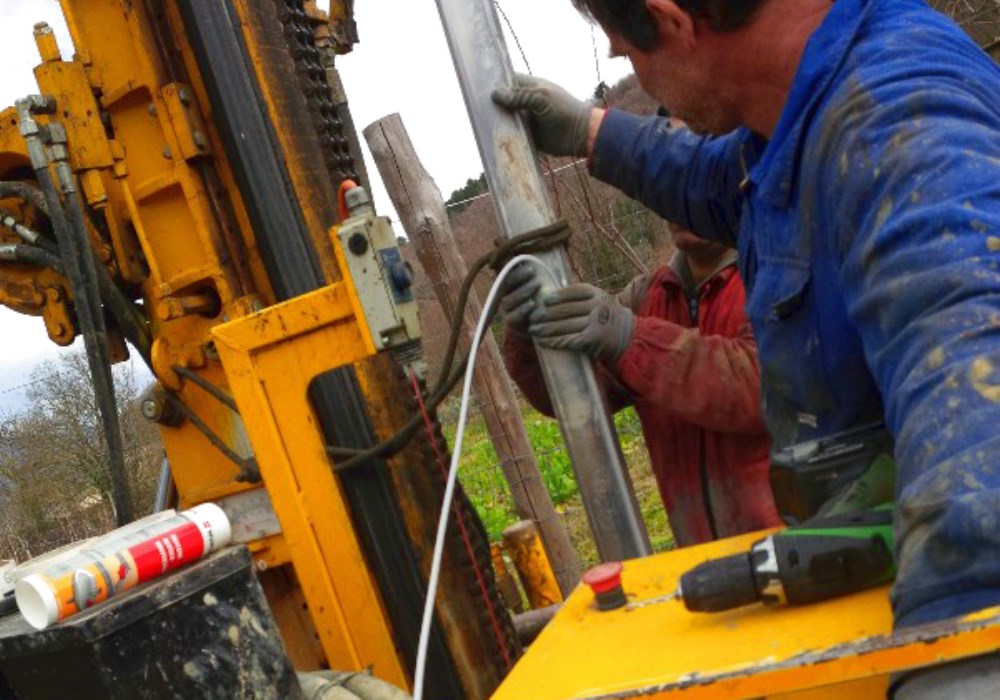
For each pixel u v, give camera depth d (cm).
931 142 109
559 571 544
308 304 237
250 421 245
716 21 146
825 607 122
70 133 276
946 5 545
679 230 282
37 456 1744
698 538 276
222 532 191
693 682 100
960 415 95
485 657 266
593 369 239
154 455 1453
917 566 96
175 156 273
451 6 235
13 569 204
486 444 1181
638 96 505
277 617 299
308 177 281
